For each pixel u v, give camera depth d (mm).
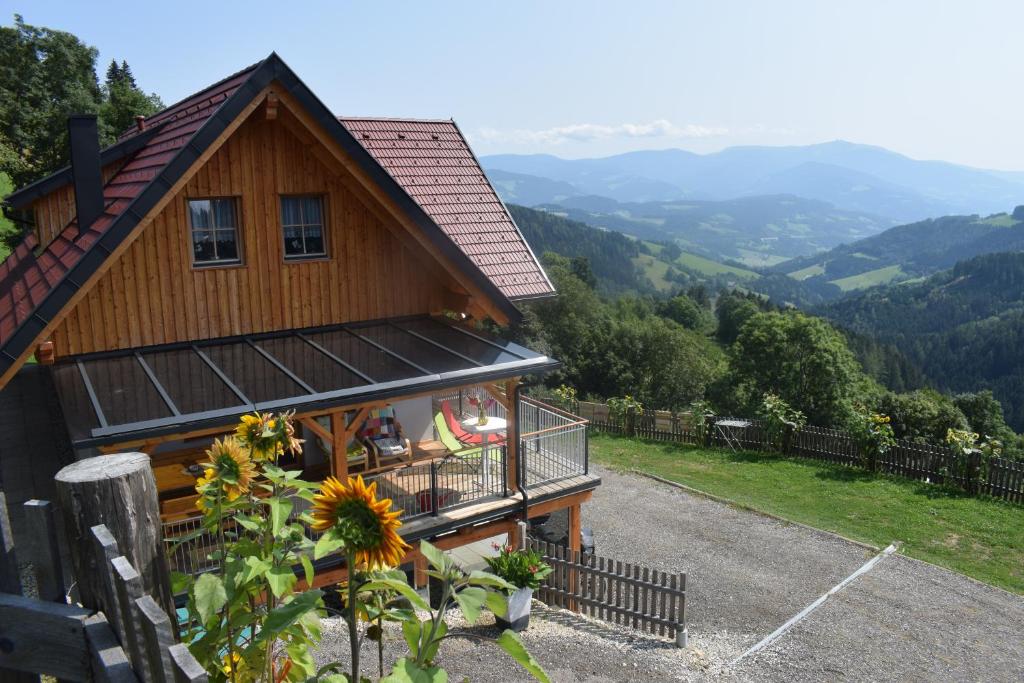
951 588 15688
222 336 12695
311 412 10445
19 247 20094
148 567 2852
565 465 15586
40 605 2736
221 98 12070
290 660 3793
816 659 12531
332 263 13633
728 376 57781
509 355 12797
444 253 12875
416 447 15500
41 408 14086
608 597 13352
